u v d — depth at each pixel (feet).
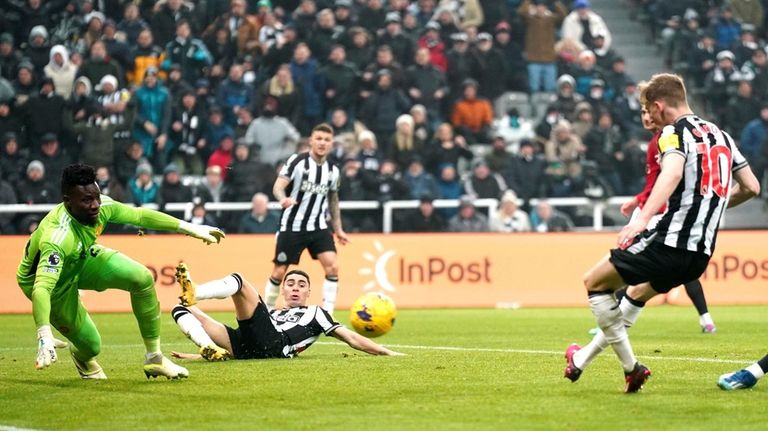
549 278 174.91
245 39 209.15
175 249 167.53
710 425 53.67
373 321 99.09
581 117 206.08
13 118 189.98
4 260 162.30
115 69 197.36
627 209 85.51
